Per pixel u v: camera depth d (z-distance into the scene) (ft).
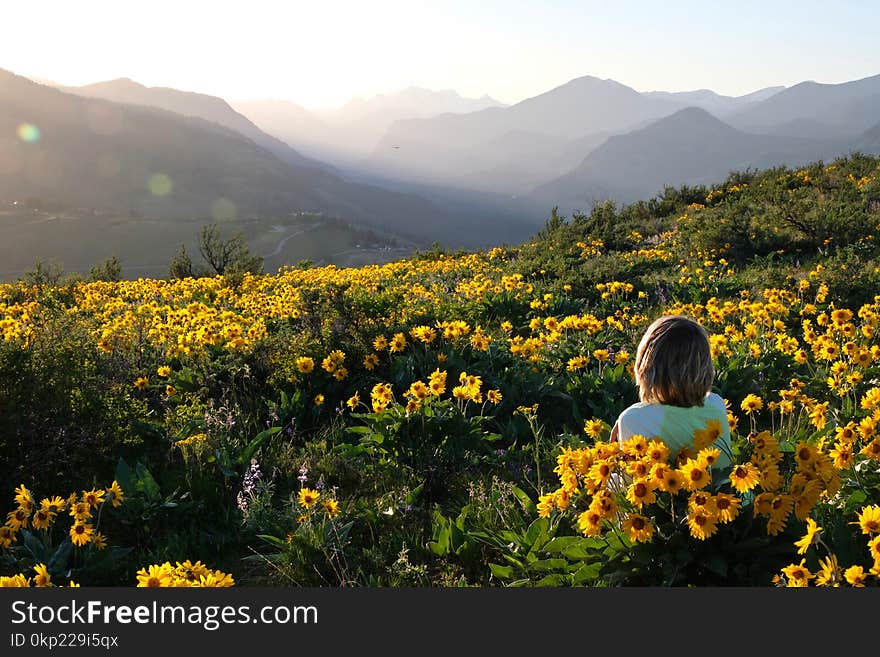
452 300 38.01
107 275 87.51
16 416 15.28
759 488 10.62
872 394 13.79
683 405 11.26
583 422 20.08
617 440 12.11
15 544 13.33
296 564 13.02
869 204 58.85
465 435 18.25
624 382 21.81
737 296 37.81
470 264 64.23
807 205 55.47
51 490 15.40
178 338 25.90
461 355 24.04
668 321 11.50
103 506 14.57
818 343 19.48
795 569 8.84
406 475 16.88
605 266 47.52
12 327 23.71
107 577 12.81
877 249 43.91
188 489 15.85
